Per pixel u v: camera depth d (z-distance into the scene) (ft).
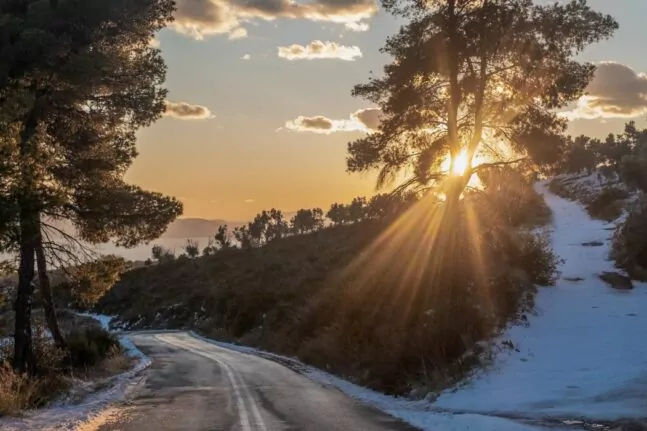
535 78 73.31
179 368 90.33
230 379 72.59
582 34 72.08
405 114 77.61
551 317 64.44
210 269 320.70
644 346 52.21
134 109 68.95
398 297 78.48
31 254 62.49
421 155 77.10
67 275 71.41
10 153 42.60
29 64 57.41
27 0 61.00
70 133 65.87
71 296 76.48
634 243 82.58
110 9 61.52
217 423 38.70
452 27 73.51
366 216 96.17
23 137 58.39
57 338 82.89
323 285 131.95
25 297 61.93
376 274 89.45
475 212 88.38
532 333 59.67
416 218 81.87
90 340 101.71
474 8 73.67
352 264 114.42
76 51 60.95
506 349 55.36
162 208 69.97
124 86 67.56
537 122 74.64
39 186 46.03
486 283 68.64
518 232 96.32
